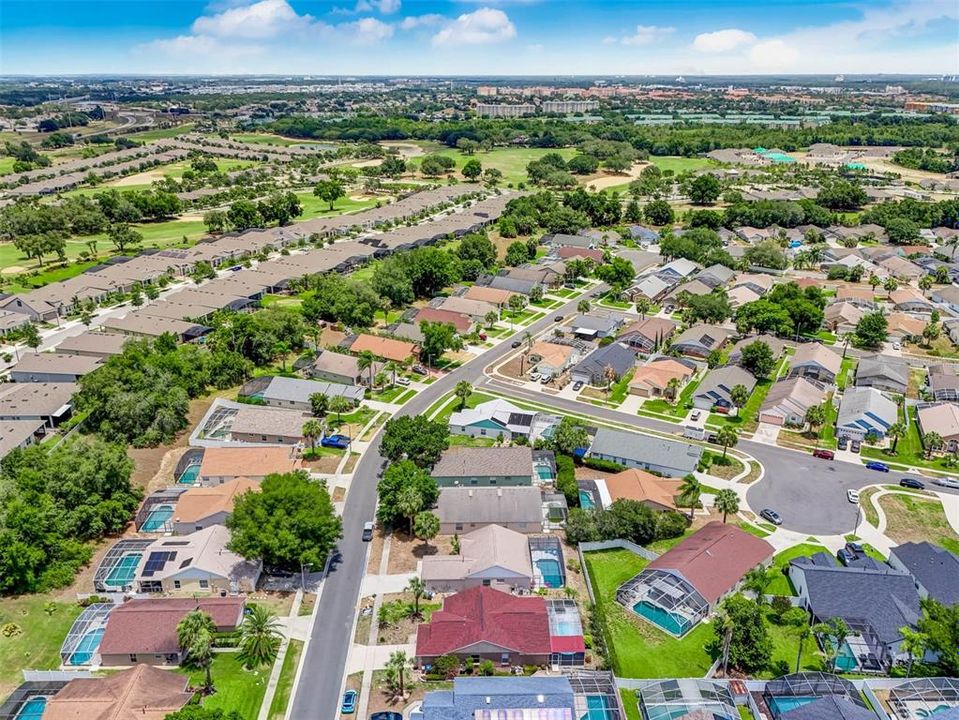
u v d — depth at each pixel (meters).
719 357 170.75
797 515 113.75
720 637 84.38
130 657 82.75
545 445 130.88
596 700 76.75
